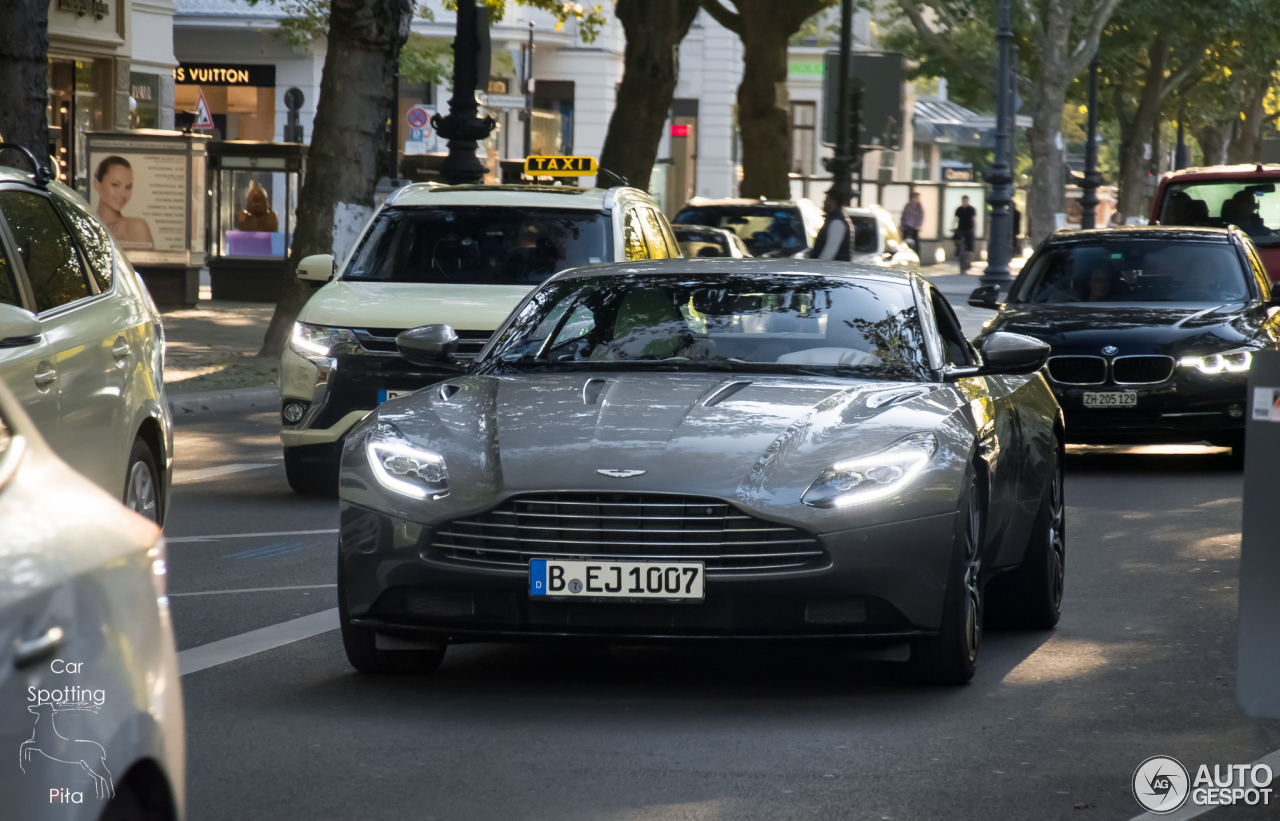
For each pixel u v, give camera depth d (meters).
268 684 10.71
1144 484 21.17
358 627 10.51
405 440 10.54
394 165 43.56
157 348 13.80
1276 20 89.50
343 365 18.33
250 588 14.12
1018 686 10.79
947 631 10.36
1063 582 13.89
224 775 8.63
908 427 10.59
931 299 13.02
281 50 85.69
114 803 4.61
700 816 8.00
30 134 24.97
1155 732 9.65
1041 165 80.12
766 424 10.52
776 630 9.93
